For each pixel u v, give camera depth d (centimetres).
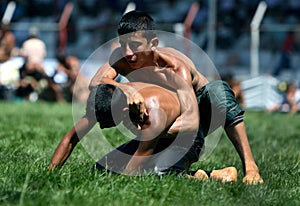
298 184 1432
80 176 1265
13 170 1336
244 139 1362
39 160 1523
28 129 2386
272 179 1413
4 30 4681
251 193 1234
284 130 2861
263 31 4825
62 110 3494
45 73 4578
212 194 1204
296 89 4631
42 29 5047
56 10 5369
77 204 1082
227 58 4847
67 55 4966
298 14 5025
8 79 4575
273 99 4547
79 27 5019
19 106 3734
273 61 4809
